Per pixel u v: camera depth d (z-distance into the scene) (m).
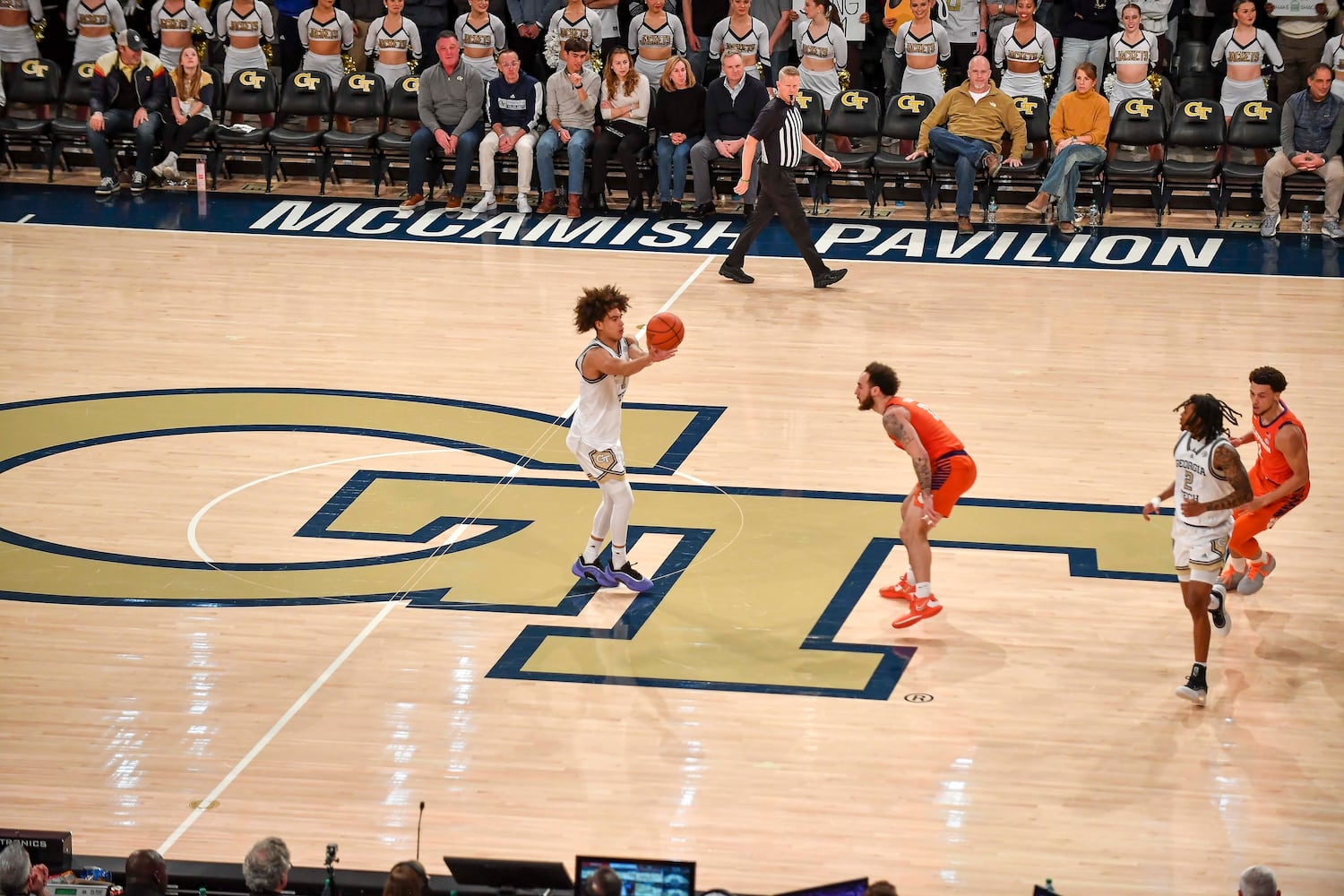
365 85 22.67
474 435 14.93
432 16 23.45
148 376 16.33
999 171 21.22
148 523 13.19
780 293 18.98
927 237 21.22
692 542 12.84
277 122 23.41
